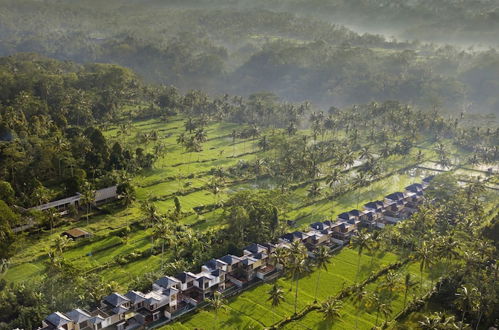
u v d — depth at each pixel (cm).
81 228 18762
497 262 14788
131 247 17650
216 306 13550
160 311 14038
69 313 12775
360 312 14588
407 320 14250
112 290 14300
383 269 16938
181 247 17175
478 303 13575
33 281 14438
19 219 17438
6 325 12238
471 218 19075
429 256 15362
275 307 14538
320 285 15925
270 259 16300
